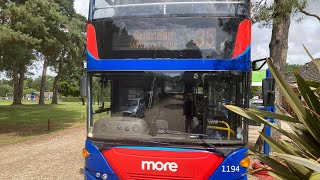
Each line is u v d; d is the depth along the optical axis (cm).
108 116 604
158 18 595
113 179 546
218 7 586
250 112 347
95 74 611
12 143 1504
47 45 1781
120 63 595
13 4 1576
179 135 560
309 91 318
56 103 6275
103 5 616
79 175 909
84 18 2833
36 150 1317
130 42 597
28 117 3053
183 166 526
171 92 584
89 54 611
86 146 571
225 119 559
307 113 317
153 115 587
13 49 1900
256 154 349
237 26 577
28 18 1593
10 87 11400
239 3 584
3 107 4572
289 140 363
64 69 5472
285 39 1137
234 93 564
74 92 7156
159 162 532
